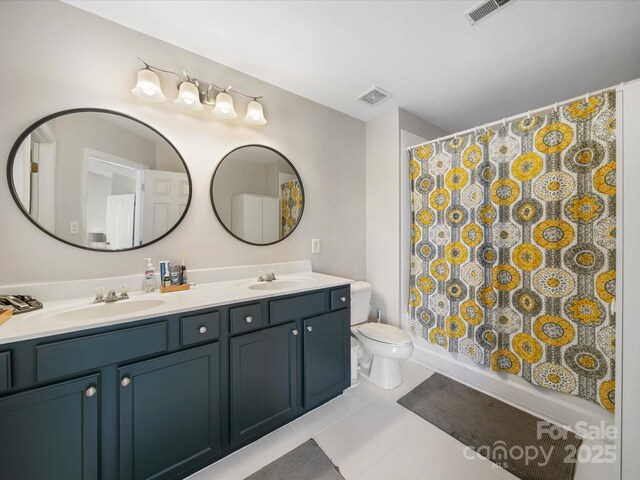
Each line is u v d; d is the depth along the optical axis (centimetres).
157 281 148
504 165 176
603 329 139
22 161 118
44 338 88
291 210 209
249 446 139
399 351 182
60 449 91
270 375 142
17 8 117
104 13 133
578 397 151
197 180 165
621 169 112
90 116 132
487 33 150
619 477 112
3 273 114
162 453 110
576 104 146
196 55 164
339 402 176
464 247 198
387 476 122
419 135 257
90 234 133
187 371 116
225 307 127
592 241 142
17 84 117
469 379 199
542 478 121
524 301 168
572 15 137
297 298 152
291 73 185
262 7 130
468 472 124
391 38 153
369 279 264
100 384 97
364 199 265
